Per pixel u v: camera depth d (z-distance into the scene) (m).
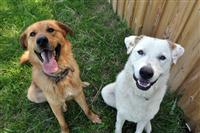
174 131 0.67
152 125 0.68
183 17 0.62
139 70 0.48
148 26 0.75
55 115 0.65
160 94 0.55
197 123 0.65
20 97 0.71
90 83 0.74
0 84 0.73
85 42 0.79
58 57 0.55
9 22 0.82
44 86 0.57
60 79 0.56
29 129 0.68
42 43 0.51
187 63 0.63
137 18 0.78
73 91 0.59
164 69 0.51
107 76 0.75
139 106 0.56
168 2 0.65
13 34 0.80
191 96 0.65
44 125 0.68
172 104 0.70
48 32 0.53
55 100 0.58
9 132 0.67
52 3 0.86
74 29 0.82
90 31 0.81
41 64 0.54
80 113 0.70
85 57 0.78
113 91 0.64
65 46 0.56
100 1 0.88
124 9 0.83
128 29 0.83
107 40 0.80
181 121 0.69
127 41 0.54
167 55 0.50
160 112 0.69
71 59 0.58
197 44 0.59
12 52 0.77
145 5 0.73
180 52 0.52
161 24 0.70
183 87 0.68
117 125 0.64
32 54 0.55
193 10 0.58
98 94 0.72
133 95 0.54
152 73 0.48
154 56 0.49
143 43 0.50
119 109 0.59
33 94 0.64
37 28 0.53
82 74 0.75
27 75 0.74
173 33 0.66
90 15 0.85
